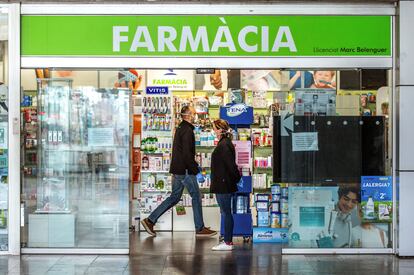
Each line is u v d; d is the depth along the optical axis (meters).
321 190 8.83
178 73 11.80
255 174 10.36
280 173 8.87
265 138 10.54
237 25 8.67
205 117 11.21
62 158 8.91
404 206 8.59
